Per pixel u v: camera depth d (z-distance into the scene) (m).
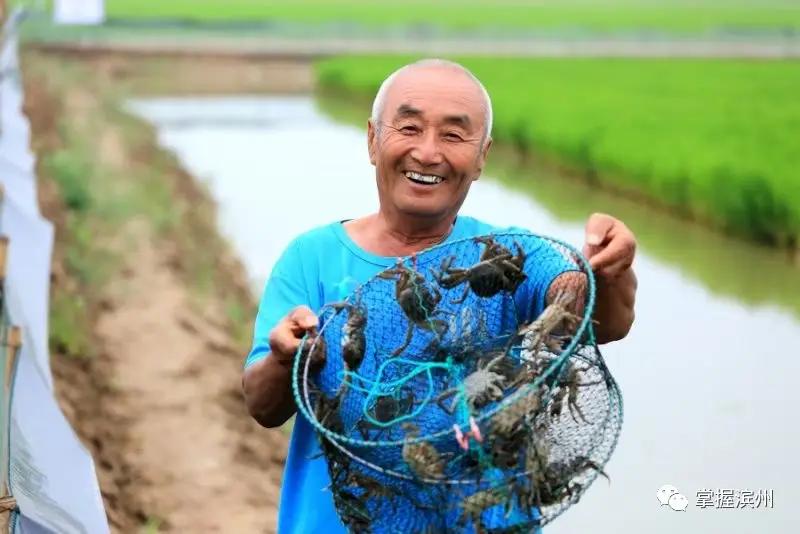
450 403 3.13
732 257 13.71
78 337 9.06
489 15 70.00
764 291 12.03
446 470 3.06
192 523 6.37
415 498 3.13
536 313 3.37
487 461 3.03
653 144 19.12
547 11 77.69
